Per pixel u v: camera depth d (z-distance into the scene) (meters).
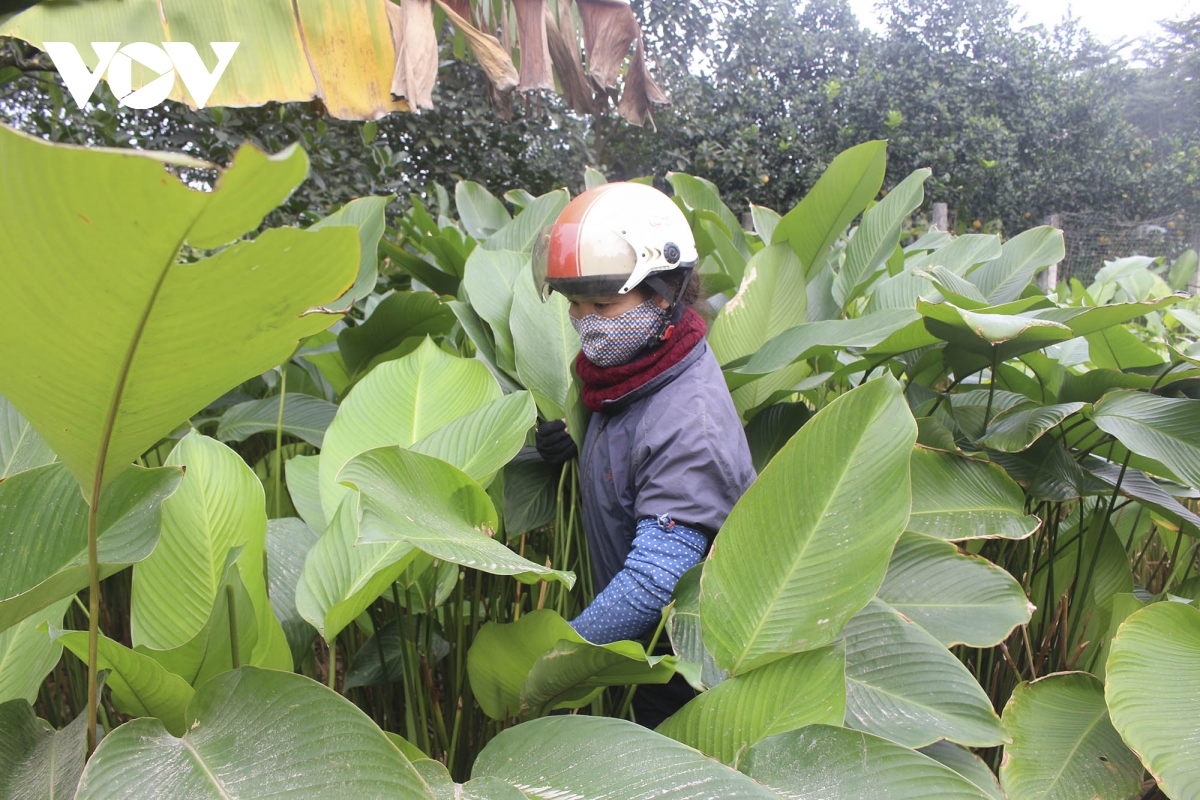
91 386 0.66
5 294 0.56
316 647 1.97
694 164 9.68
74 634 0.87
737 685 1.03
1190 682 1.14
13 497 0.89
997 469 1.49
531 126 7.47
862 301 2.68
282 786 0.74
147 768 0.75
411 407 1.40
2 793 0.84
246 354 0.69
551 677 1.05
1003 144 12.37
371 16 2.29
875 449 1.06
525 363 1.75
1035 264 2.12
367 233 1.97
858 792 0.88
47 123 3.96
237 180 0.51
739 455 1.38
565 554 1.59
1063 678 1.30
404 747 0.98
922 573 1.34
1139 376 1.64
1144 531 2.12
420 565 1.24
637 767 0.86
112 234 0.54
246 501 1.11
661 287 1.40
